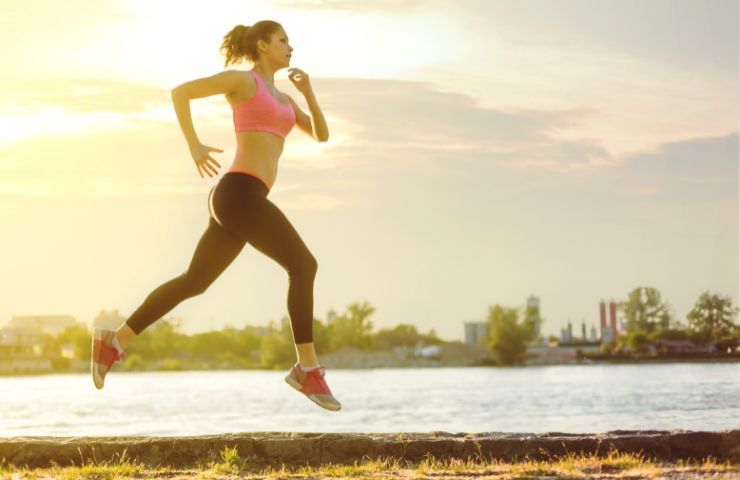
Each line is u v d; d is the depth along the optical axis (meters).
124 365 163.12
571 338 171.38
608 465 6.38
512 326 148.50
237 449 7.26
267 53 5.58
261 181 5.35
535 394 50.56
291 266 5.31
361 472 6.25
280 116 5.44
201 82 5.26
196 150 5.20
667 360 126.06
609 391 48.62
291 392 66.00
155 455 7.35
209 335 178.38
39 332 153.62
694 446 6.93
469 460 7.04
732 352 124.25
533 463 6.75
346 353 160.38
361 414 37.41
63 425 31.36
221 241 5.43
